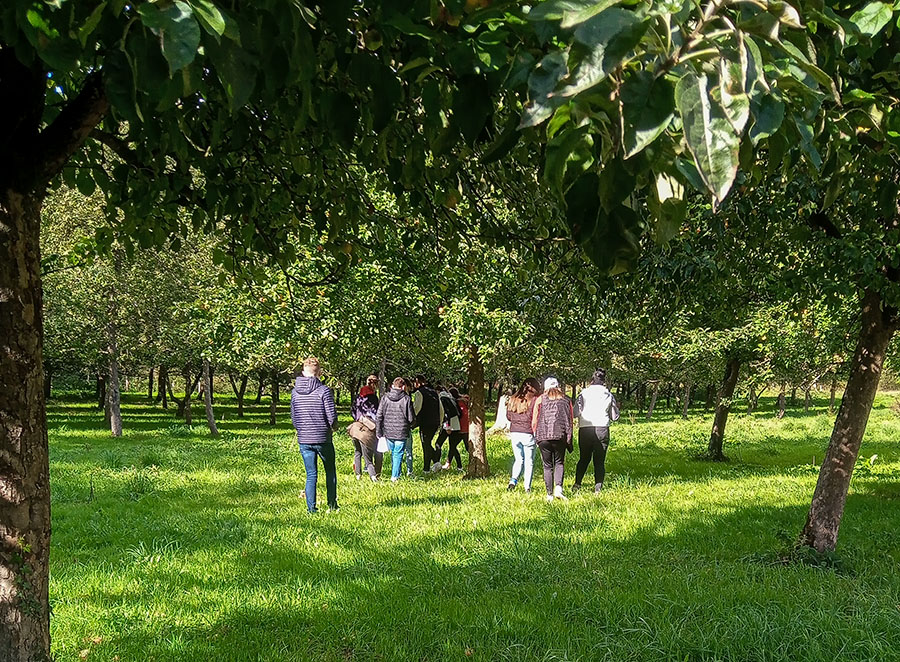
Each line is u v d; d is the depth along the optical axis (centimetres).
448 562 689
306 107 182
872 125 190
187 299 2644
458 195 387
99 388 4422
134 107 133
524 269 501
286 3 146
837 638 486
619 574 652
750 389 1814
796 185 518
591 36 96
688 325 1652
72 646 482
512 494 1140
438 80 175
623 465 1684
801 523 906
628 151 99
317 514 935
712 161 95
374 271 1223
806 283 677
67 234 2273
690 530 854
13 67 238
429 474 1484
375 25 190
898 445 2264
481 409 1475
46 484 278
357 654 476
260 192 424
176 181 354
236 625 523
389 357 1920
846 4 184
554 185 114
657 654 471
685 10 103
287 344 1403
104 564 683
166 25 111
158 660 461
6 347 262
